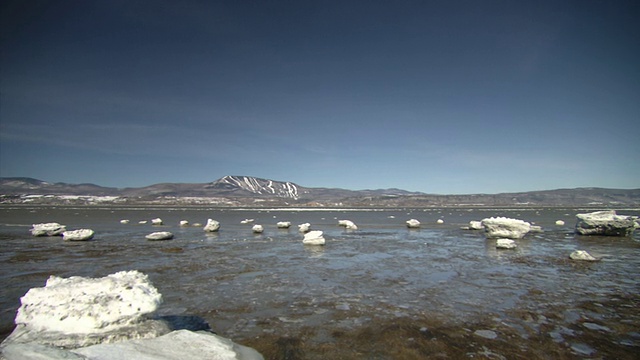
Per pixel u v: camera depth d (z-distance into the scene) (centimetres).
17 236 2792
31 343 525
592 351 691
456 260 1756
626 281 1288
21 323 637
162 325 698
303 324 843
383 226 4353
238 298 1069
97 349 536
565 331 796
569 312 930
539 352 684
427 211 11525
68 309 639
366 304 1009
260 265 1609
